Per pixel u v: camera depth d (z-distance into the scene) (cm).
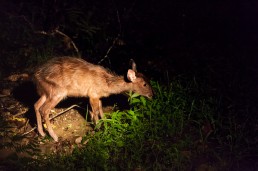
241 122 324
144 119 310
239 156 283
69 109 335
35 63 384
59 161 269
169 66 411
